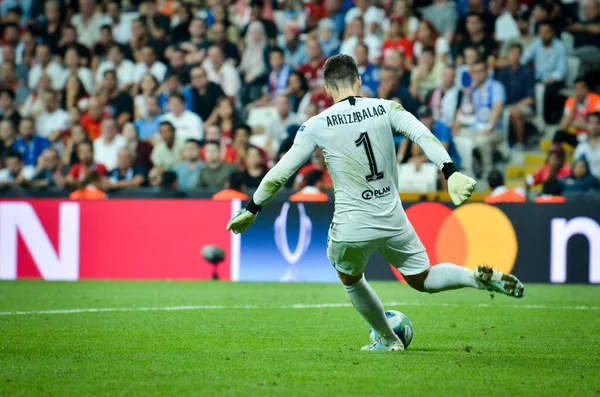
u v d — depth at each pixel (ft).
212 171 142.72
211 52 170.30
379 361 52.08
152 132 164.55
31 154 167.84
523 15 161.89
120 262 129.49
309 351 57.31
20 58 190.08
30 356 55.31
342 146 50.88
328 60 53.11
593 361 53.06
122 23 188.85
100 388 43.45
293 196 127.44
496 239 119.34
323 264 122.83
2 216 131.54
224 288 112.78
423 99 157.17
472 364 51.08
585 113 150.10
